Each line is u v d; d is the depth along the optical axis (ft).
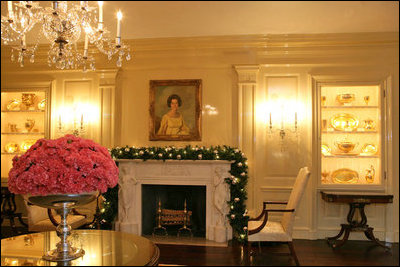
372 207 15.39
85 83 17.12
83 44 16.30
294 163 15.78
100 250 7.40
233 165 14.98
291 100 15.94
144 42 16.29
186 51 16.52
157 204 16.08
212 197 14.99
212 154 14.92
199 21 13.41
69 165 6.48
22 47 10.13
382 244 13.93
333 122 16.15
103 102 16.83
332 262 12.29
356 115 16.12
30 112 18.08
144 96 16.78
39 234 8.98
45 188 6.35
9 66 17.48
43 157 6.45
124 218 15.17
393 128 15.35
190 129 16.31
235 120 16.15
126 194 15.14
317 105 15.72
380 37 15.08
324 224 15.52
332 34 15.16
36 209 12.50
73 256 6.88
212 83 16.37
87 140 7.16
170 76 16.62
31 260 6.73
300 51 15.88
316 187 15.57
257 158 15.94
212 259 12.57
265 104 16.07
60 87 17.24
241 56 16.19
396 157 15.29
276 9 12.15
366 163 15.88
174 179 15.34
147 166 15.52
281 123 15.92
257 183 15.87
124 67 16.85
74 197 6.56
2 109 18.01
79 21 9.87
